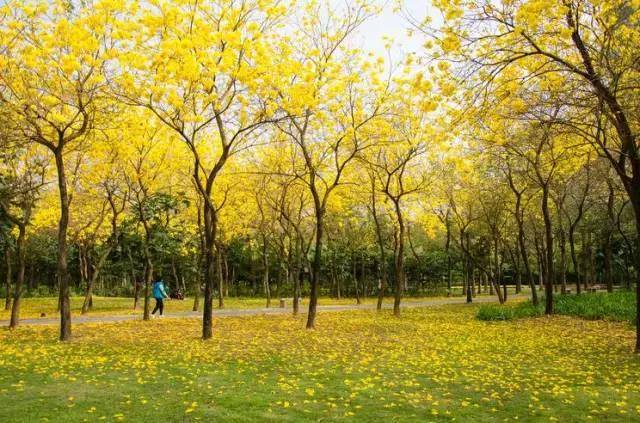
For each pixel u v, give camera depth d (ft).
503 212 91.86
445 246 130.62
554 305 64.08
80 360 31.58
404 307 83.66
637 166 31.81
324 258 122.83
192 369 28.84
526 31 26.53
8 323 55.57
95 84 37.14
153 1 35.32
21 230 51.21
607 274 84.64
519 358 33.09
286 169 67.77
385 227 112.78
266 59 38.73
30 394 22.93
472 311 74.02
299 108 41.19
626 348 36.42
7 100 37.40
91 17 34.50
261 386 24.80
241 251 131.44
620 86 26.94
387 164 70.90
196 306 75.20
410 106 55.88
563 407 21.45
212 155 65.05
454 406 21.65
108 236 87.97
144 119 46.96
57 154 39.45
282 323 56.03
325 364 30.73
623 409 21.01
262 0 40.60
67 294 41.24
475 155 53.11
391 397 22.99
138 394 23.13
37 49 35.22
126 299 107.76
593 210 93.66
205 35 34.88
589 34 30.50
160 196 79.25
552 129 32.04
